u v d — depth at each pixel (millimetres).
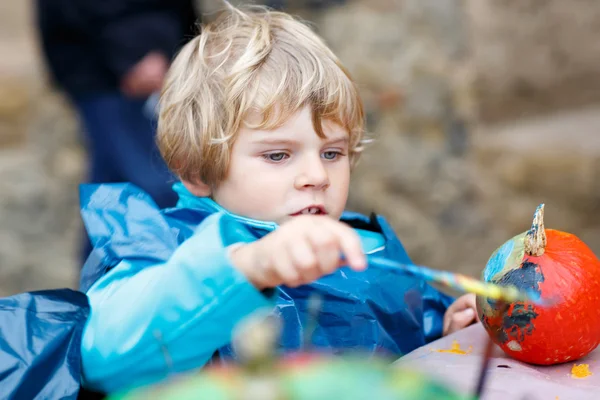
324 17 6691
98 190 1882
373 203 6332
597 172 7129
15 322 1539
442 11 7289
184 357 1405
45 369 1501
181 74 1926
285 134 1743
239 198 1788
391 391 875
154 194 4078
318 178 1743
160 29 4336
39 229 6836
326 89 1774
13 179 7172
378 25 6902
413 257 6180
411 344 1903
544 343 1507
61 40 4387
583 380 1495
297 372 898
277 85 1746
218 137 1782
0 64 8523
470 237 6430
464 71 7336
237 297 1332
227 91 1771
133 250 1709
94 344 1490
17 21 9609
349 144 1952
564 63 9148
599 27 9305
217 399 868
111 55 4301
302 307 1732
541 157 7344
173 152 1903
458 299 2090
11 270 6398
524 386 1444
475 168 6977
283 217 1761
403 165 6496
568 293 1493
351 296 1766
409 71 6836
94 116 4336
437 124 6832
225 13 2252
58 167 7305
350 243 1196
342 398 861
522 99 8789
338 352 1714
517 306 1513
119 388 1488
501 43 8719
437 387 903
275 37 1858
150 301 1406
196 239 1394
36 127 7723
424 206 6441
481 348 1685
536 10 9055
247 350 840
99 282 1657
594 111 8750
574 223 6836
